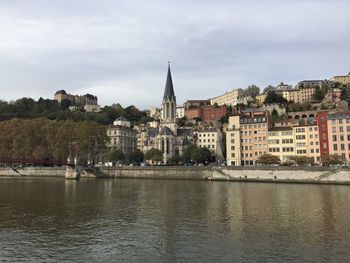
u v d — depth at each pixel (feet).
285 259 133.59
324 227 184.34
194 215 220.23
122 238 164.45
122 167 607.78
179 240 160.76
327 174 455.22
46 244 154.61
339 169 449.48
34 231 177.78
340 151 574.97
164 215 220.64
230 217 213.25
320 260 132.05
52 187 413.80
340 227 183.93
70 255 139.74
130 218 211.20
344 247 147.84
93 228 184.44
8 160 624.59
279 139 642.22
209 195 324.60
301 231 175.94
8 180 550.36
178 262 131.44
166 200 289.53
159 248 148.66
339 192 348.59
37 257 136.98
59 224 194.29
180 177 564.30
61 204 267.59
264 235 168.55
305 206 254.06
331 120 584.81
